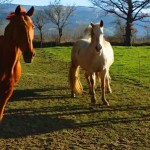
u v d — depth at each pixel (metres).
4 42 5.81
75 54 10.98
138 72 17.48
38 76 16.45
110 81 13.98
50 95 11.89
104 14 47.34
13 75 5.96
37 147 6.90
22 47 5.34
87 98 11.39
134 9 44.25
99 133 7.86
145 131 8.04
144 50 29.98
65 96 11.73
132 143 7.22
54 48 32.97
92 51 9.93
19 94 11.96
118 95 11.92
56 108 10.05
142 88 13.36
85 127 8.30
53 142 7.20
